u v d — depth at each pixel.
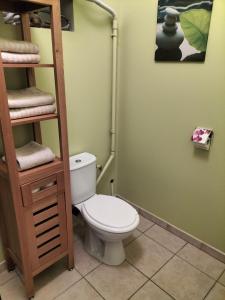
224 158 1.67
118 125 2.34
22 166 1.32
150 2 1.77
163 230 2.21
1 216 1.57
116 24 1.95
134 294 1.61
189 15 1.57
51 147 1.86
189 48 1.64
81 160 1.92
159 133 2.01
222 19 1.46
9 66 1.13
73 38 1.75
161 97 1.91
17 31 1.45
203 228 1.94
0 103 1.12
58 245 1.63
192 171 1.87
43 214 1.46
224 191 1.73
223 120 1.60
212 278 1.73
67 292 1.61
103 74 2.05
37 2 1.13
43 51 1.60
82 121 2.02
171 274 1.76
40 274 1.74
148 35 1.85
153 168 2.15
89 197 1.98
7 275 1.73
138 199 2.40
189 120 1.79
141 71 1.98
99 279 1.71
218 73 1.55
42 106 1.35
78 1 1.70
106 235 1.65
